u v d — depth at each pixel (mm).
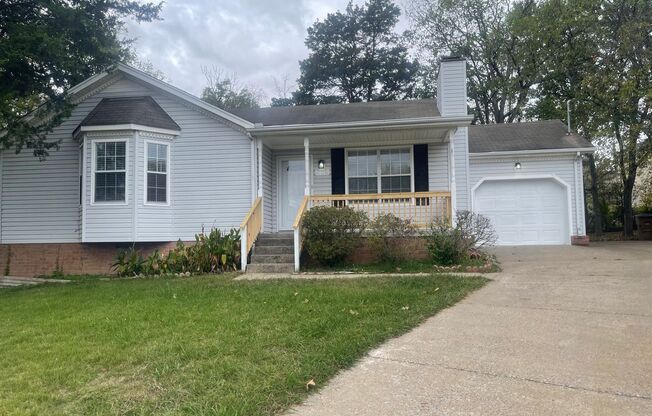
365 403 3189
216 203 12125
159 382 3627
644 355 4000
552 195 14523
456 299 6426
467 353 4180
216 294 7363
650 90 15328
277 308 6035
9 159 12633
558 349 4227
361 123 10914
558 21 20219
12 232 12500
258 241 11344
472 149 14852
